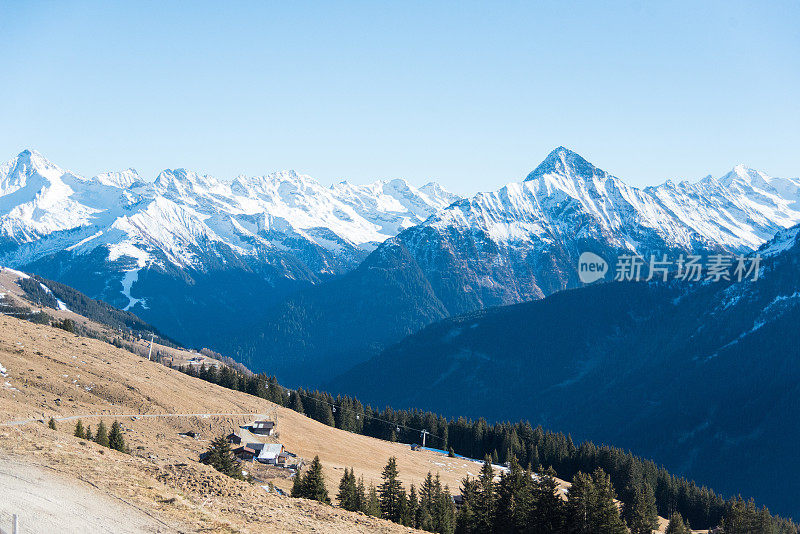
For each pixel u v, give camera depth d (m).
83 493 46.91
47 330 163.88
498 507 100.75
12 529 39.31
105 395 129.25
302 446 162.00
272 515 53.09
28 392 111.75
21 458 51.72
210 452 100.81
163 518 45.69
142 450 98.25
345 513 60.97
